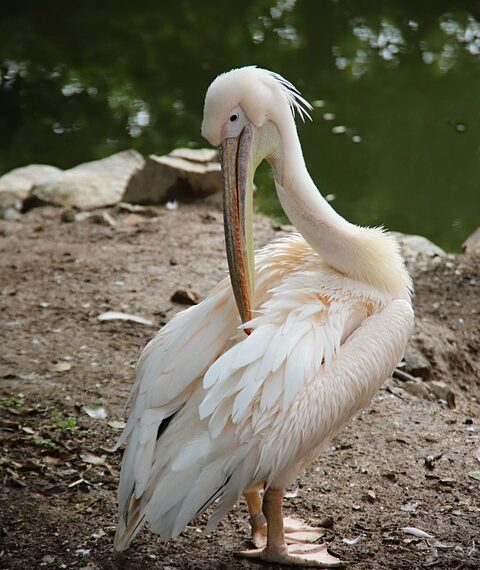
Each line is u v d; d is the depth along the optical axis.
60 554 5.80
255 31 24.52
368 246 5.91
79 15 25.91
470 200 15.45
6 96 20.73
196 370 5.52
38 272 10.68
